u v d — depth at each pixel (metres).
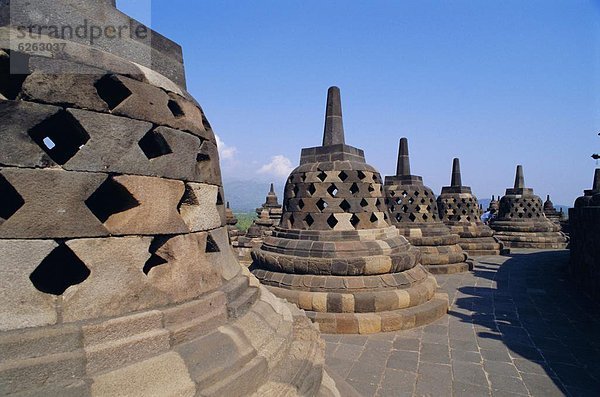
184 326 2.93
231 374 2.90
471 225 20.95
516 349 7.16
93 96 2.63
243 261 16.53
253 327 3.53
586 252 11.64
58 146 3.43
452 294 11.58
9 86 2.65
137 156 2.84
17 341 2.23
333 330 7.88
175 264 3.12
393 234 9.79
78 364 2.36
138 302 2.80
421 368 6.32
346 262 8.45
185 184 3.34
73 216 2.51
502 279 13.83
